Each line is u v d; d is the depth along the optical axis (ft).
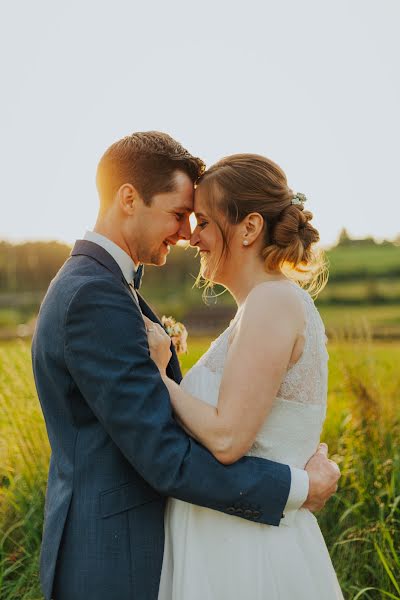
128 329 5.76
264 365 5.77
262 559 5.92
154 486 5.68
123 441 5.65
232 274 6.50
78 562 5.85
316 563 6.14
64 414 6.09
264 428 6.11
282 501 5.82
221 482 5.64
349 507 10.44
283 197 6.35
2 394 11.05
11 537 10.41
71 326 5.75
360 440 11.68
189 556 6.03
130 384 5.65
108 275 6.02
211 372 6.34
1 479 11.34
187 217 6.65
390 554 9.48
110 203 6.53
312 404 6.20
